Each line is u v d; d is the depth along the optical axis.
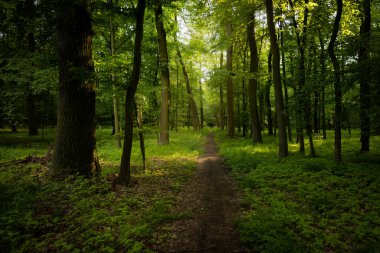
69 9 7.67
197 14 16.23
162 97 18.89
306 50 13.17
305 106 12.55
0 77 15.84
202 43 24.09
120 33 17.58
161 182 8.79
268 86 23.97
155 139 23.05
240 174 10.09
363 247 4.23
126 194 7.24
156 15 15.89
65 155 8.38
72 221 5.32
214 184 8.82
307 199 6.63
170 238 4.87
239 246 4.60
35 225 4.97
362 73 9.25
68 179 7.73
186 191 7.95
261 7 15.55
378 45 9.82
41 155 13.20
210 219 5.79
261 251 4.26
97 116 26.83
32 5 8.38
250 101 19.12
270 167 10.18
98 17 10.06
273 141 20.33
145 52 17.81
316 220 5.46
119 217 5.54
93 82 8.32
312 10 12.80
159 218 5.61
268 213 5.81
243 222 5.40
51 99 23.73
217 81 26.14
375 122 9.55
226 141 21.61
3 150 14.64
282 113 12.39
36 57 15.09
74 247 4.38
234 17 15.66
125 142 8.19
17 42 15.08
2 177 8.42
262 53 28.14
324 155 12.66
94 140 8.99
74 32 8.30
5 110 19.55
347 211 5.80
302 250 4.21
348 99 10.70
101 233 4.87
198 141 22.92
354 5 12.20
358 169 8.80
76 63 8.37
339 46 11.02
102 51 16.73
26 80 15.90
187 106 44.31
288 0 13.30
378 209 5.68
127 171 8.28
